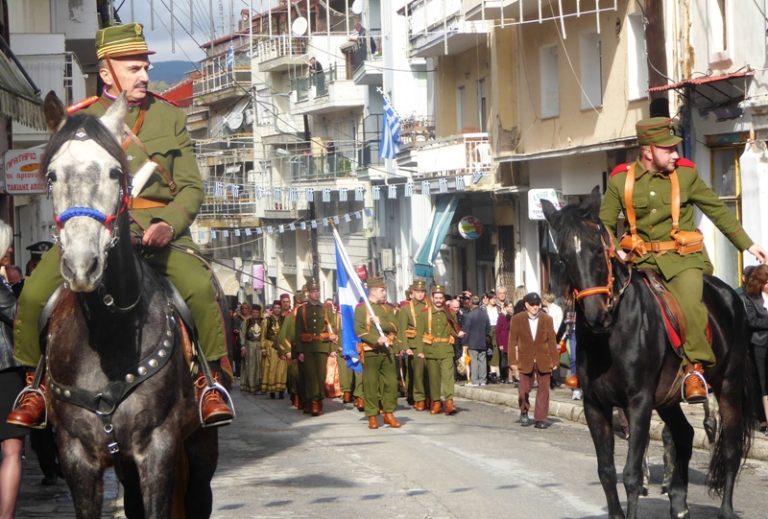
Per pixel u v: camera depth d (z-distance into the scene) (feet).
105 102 25.68
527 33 112.78
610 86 96.48
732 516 35.06
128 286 22.13
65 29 119.85
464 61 132.77
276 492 44.11
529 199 100.99
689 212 33.24
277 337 96.53
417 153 136.05
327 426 72.74
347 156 192.54
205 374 24.36
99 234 20.44
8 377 28.32
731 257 77.66
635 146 90.02
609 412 31.32
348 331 84.89
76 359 22.40
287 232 215.10
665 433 38.32
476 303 99.19
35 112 63.21
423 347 80.12
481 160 122.52
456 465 50.52
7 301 28.55
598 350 30.78
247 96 232.12
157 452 22.76
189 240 25.81
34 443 43.80
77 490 22.50
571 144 103.86
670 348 31.71
